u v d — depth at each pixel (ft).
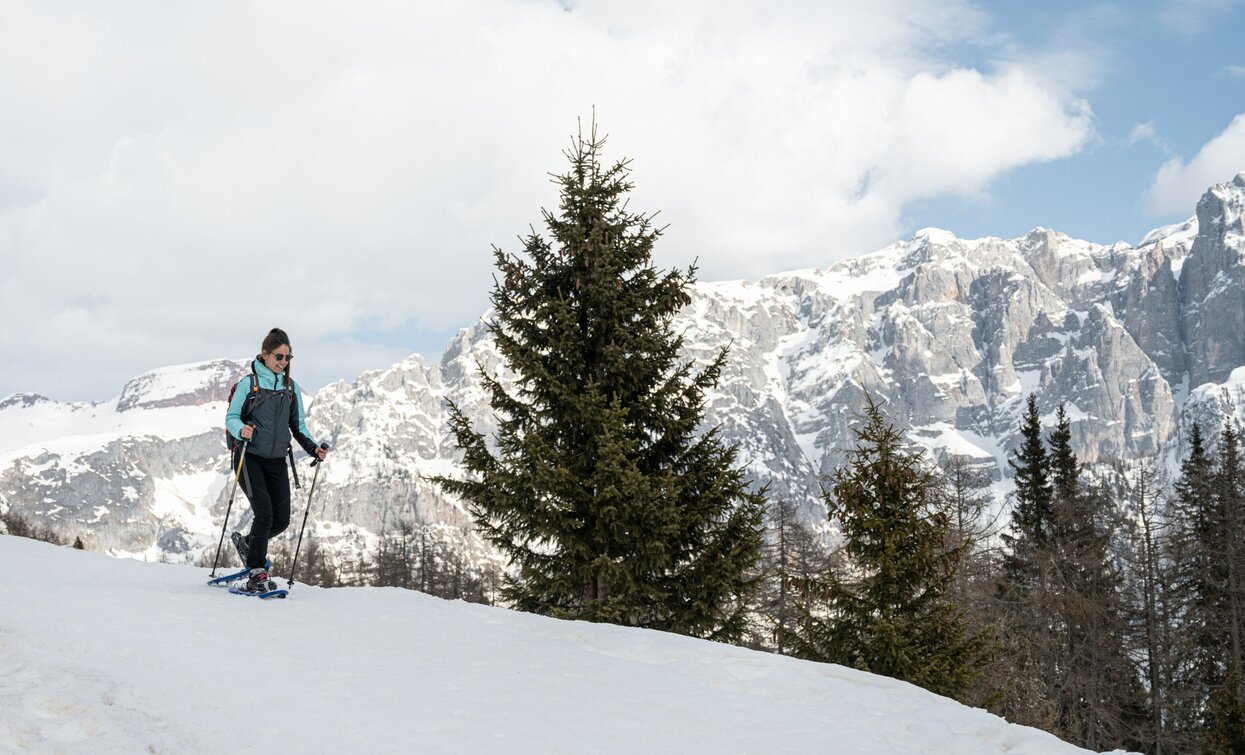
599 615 49.62
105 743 13.71
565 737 16.11
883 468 61.82
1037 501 119.55
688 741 16.75
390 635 22.61
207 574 29.40
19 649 17.57
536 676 20.27
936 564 61.46
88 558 30.25
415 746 14.78
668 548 53.06
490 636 23.99
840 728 18.62
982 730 20.01
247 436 25.16
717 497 53.16
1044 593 98.32
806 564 118.21
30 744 13.39
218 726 14.69
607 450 50.72
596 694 19.36
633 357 55.47
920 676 57.93
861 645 60.70
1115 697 107.76
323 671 18.43
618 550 52.90
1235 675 84.38
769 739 17.43
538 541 54.29
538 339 57.26
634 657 24.22
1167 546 123.85
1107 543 117.80
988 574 98.27
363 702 16.71
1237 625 118.52
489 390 56.13
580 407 53.16
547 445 52.26
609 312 56.08
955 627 60.03
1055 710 92.27
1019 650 91.25
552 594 53.88
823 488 64.69
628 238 57.72
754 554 53.83
